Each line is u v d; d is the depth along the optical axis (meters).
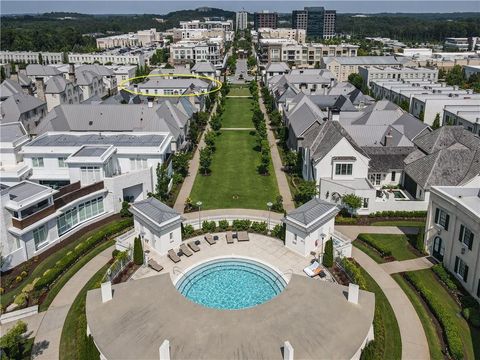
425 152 80.88
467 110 113.50
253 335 38.50
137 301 42.94
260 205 72.06
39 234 57.31
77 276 51.88
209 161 88.75
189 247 57.22
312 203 58.00
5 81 129.50
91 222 65.12
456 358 38.81
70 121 96.00
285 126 111.19
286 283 49.28
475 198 51.97
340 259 52.53
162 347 34.31
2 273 52.69
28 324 43.94
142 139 78.44
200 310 41.81
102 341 37.78
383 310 45.75
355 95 136.00
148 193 71.56
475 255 46.59
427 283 50.47
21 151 72.88
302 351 36.59
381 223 65.50
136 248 51.91
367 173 72.38
